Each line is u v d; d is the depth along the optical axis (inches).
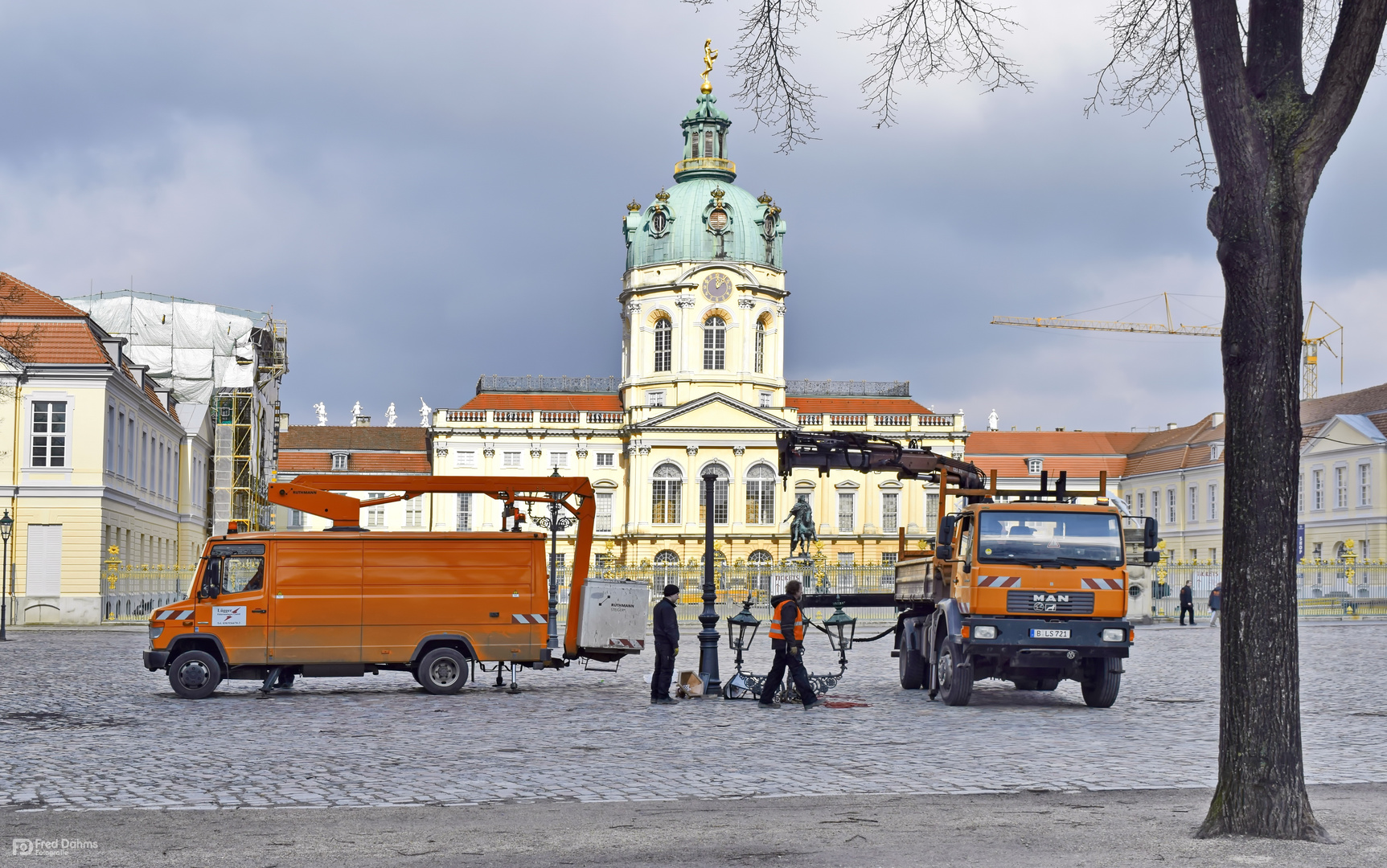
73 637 1747.0
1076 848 400.5
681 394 3914.9
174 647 956.6
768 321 4003.4
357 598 986.1
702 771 582.2
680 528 3858.3
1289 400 421.7
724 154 4114.2
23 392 2111.2
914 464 1206.3
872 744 680.4
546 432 3971.5
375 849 407.8
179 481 2974.9
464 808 484.7
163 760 614.5
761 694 937.5
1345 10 418.6
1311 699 932.6
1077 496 951.6
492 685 1076.5
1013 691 1032.2
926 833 428.5
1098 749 659.4
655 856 394.9
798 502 3080.7
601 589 1075.3
